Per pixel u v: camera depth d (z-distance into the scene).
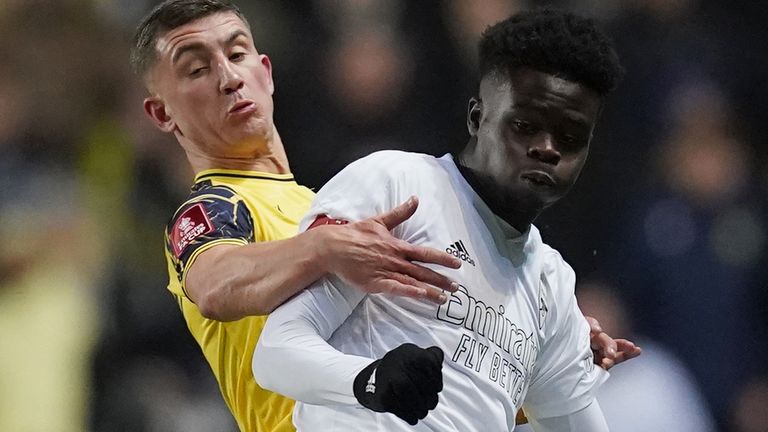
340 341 12.05
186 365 24.88
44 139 25.80
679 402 25.22
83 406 23.02
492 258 12.44
